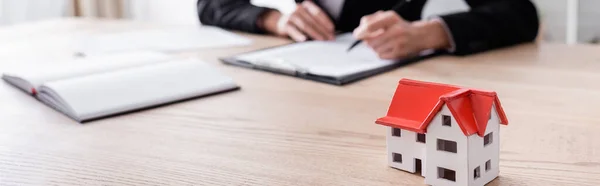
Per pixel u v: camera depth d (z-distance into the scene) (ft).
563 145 1.98
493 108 1.62
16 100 2.81
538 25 4.17
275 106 2.60
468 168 1.57
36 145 2.15
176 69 2.93
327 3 4.80
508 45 3.95
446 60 3.54
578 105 2.45
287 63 3.29
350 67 3.31
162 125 2.36
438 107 1.58
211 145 2.10
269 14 4.75
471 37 3.70
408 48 3.57
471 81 2.98
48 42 4.37
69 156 2.02
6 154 2.06
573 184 1.67
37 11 7.88
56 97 2.59
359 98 2.69
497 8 3.99
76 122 2.43
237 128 2.29
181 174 1.83
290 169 1.84
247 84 3.03
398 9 4.35
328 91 2.84
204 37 4.48
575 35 6.77
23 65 3.56
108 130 2.31
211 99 2.75
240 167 1.88
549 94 2.65
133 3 9.06
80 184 1.78
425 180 1.68
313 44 4.08
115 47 4.10
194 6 9.02
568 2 6.72
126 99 2.60
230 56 3.76
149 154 2.02
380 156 1.92
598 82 2.84
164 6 9.26
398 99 1.76
